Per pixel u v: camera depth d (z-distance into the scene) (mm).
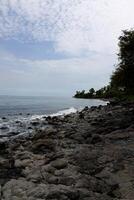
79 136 23875
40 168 14422
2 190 11625
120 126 28438
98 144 21078
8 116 55969
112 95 166875
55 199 10680
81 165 15125
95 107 64938
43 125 39469
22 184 12109
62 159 15680
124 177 13602
